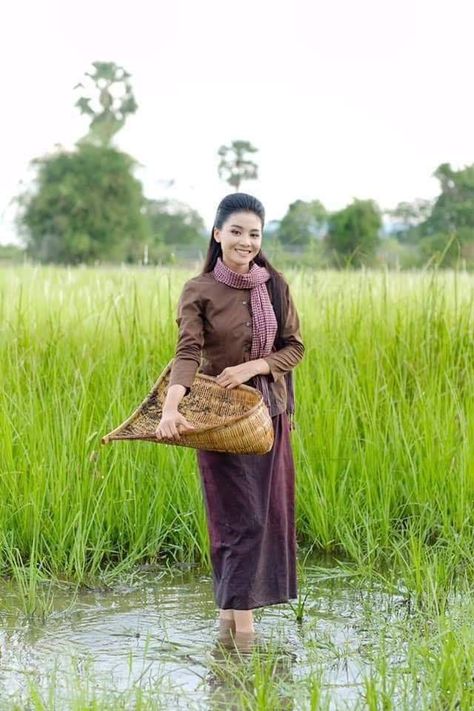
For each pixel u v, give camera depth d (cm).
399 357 888
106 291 1004
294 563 613
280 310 594
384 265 1008
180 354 577
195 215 6250
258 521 586
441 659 505
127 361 859
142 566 735
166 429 554
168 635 598
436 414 823
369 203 2538
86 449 755
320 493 775
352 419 814
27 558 734
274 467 594
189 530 754
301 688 510
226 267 588
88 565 724
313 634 596
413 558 661
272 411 589
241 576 588
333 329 925
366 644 576
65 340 891
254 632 598
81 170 6088
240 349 586
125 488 775
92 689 504
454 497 768
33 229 5978
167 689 517
